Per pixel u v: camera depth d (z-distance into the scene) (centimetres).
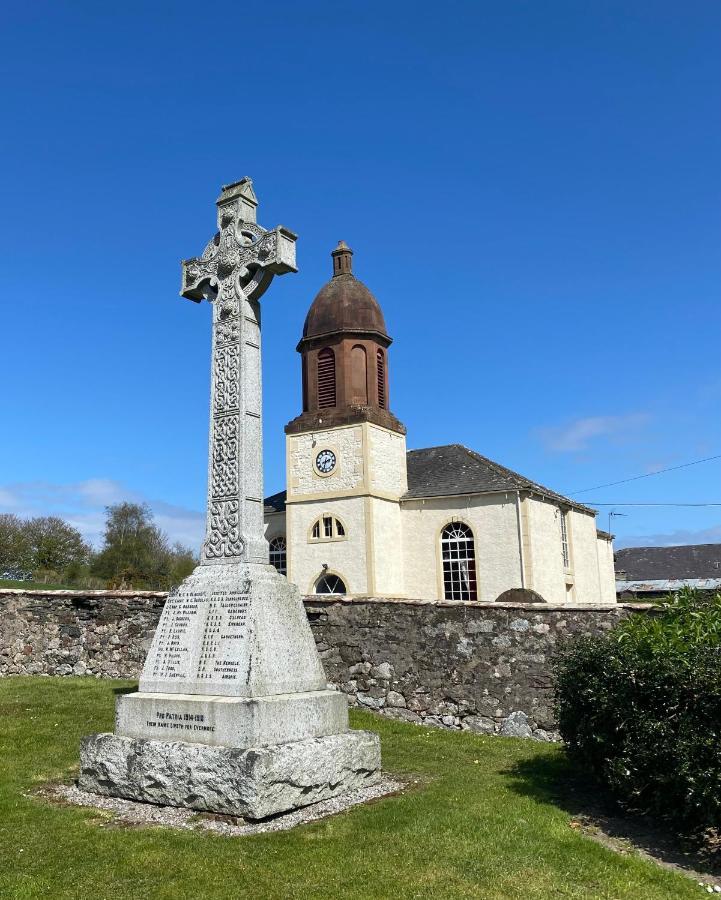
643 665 648
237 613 757
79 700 1188
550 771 841
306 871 540
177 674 768
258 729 682
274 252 867
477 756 916
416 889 515
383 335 3450
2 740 950
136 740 727
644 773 648
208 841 593
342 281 3516
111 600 1438
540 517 3153
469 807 688
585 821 679
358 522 3147
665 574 6256
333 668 1186
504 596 2641
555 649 1030
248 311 891
